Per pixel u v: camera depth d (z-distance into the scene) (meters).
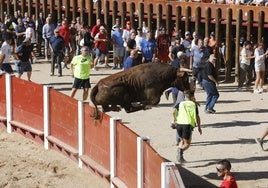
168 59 37.62
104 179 24.70
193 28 40.62
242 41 37.53
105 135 24.66
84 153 26.27
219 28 37.75
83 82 31.42
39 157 27.50
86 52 31.36
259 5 38.12
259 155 25.44
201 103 32.69
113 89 23.06
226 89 35.88
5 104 30.95
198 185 22.64
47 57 43.56
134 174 22.48
